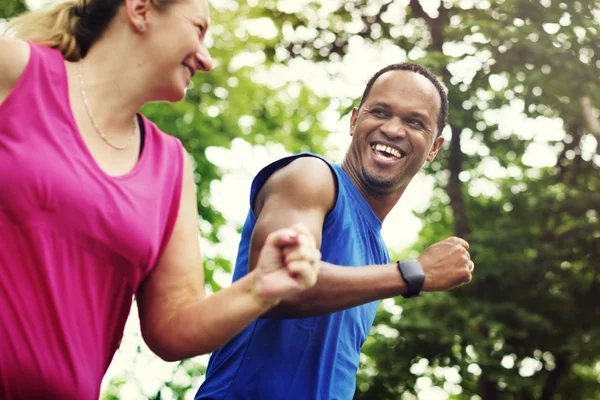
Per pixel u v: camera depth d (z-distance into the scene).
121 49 2.33
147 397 12.20
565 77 10.44
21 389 2.11
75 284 2.16
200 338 2.25
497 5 11.03
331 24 12.81
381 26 12.59
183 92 2.41
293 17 13.01
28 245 2.10
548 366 11.28
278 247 2.03
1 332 2.09
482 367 10.62
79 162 2.18
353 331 3.18
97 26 2.35
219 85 13.10
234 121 13.08
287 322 3.01
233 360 3.04
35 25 2.35
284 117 13.72
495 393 10.92
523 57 10.70
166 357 2.34
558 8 10.54
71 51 2.32
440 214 14.07
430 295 10.88
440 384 11.20
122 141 2.35
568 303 11.12
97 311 2.21
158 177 2.39
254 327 3.03
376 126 3.28
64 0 2.38
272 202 2.96
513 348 11.02
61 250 2.14
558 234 11.35
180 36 2.34
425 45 12.48
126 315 2.32
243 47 13.27
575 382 12.22
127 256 2.24
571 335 11.06
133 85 2.34
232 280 3.19
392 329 11.30
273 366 2.98
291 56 12.93
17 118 2.14
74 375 2.16
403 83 3.32
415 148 3.28
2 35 2.36
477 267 11.01
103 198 2.19
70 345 2.14
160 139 2.46
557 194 11.50
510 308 10.78
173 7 2.34
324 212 3.01
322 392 3.04
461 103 11.14
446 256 2.88
